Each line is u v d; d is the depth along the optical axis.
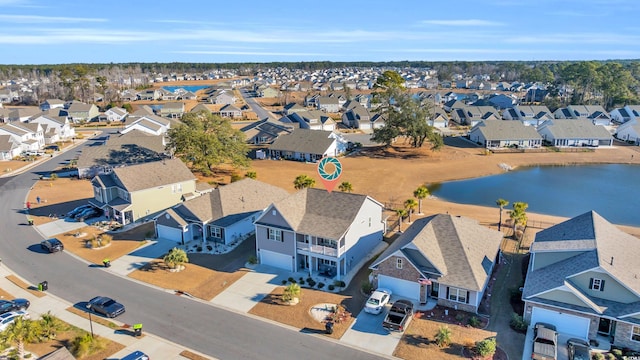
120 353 29.75
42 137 109.00
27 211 60.75
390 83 136.50
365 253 45.22
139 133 99.56
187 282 40.03
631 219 60.00
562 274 32.59
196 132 77.00
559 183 79.00
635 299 29.91
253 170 85.50
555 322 31.41
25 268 43.22
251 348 30.23
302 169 86.88
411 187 75.56
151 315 34.53
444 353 29.27
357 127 137.62
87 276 41.44
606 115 138.12
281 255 42.41
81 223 55.81
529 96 199.50
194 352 29.86
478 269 35.16
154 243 49.16
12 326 29.69
